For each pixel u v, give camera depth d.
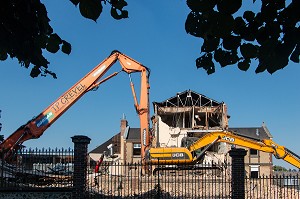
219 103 40.34
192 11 4.57
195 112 40.44
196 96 40.88
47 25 5.61
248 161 48.19
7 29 5.55
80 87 26.86
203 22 4.68
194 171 26.73
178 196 22.16
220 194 22.92
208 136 28.78
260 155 48.22
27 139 25.03
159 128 38.25
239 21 4.64
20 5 5.40
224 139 28.73
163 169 26.41
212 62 5.20
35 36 5.63
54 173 20.45
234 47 4.79
